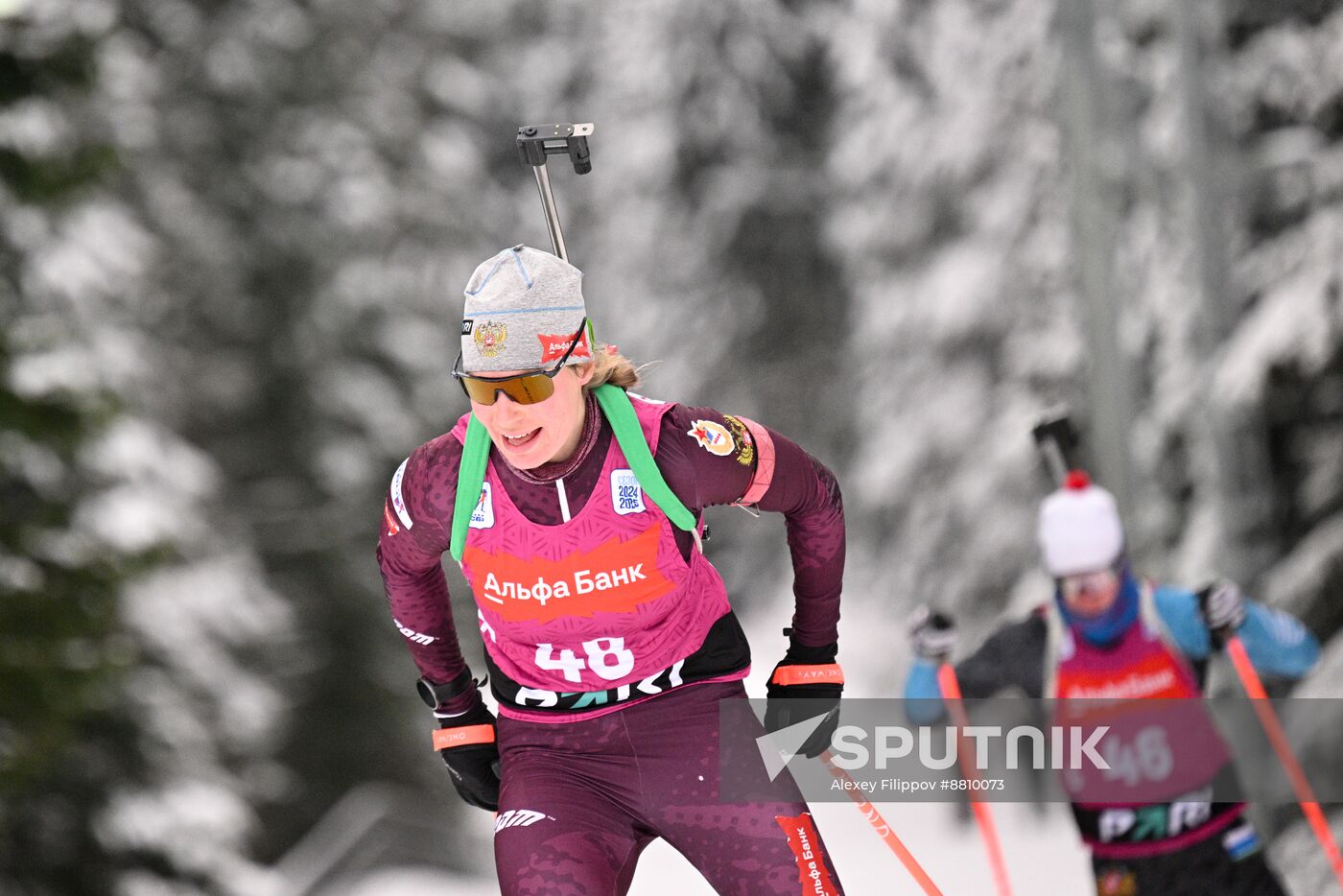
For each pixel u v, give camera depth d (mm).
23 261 38281
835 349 82000
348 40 70188
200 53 66000
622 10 86500
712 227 82562
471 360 9500
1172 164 40219
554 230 10984
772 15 82562
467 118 79125
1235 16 37312
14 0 33562
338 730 63125
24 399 34375
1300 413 36125
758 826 10367
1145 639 15344
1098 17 36375
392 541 10633
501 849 10336
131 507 37531
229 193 64938
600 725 10570
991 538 54156
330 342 65312
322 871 59031
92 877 39812
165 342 61312
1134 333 40688
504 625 10445
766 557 87438
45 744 34344
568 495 9891
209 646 49344
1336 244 34344
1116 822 15445
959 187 55562
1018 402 53406
